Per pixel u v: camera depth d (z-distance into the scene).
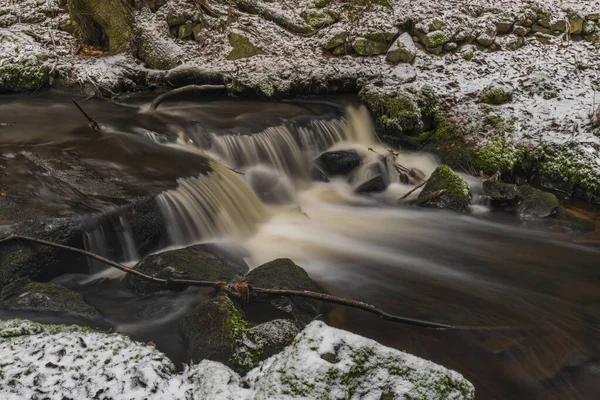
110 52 10.20
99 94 9.13
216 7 11.16
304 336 3.38
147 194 5.95
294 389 3.12
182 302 4.92
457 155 8.69
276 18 11.19
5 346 3.63
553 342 4.74
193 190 6.41
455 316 5.07
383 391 3.23
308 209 7.68
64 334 3.82
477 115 9.18
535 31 11.34
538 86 9.67
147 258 5.29
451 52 10.77
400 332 4.77
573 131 8.54
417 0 11.59
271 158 8.08
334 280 5.67
